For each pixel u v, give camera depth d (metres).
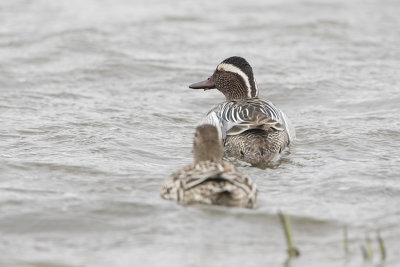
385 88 21.62
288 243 10.25
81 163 14.55
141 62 24.05
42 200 12.23
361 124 17.98
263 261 9.96
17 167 14.21
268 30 28.39
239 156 15.65
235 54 25.39
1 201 12.10
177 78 22.92
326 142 16.62
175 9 31.44
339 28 28.55
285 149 16.28
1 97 20.28
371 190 12.95
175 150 16.08
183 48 26.06
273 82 22.33
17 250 10.32
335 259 10.05
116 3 32.25
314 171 14.38
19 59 24.05
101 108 19.53
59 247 10.45
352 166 14.58
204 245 10.48
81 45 25.66
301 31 28.19
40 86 21.62
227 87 19.02
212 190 11.48
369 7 31.91
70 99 20.47
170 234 10.85
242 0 33.28
